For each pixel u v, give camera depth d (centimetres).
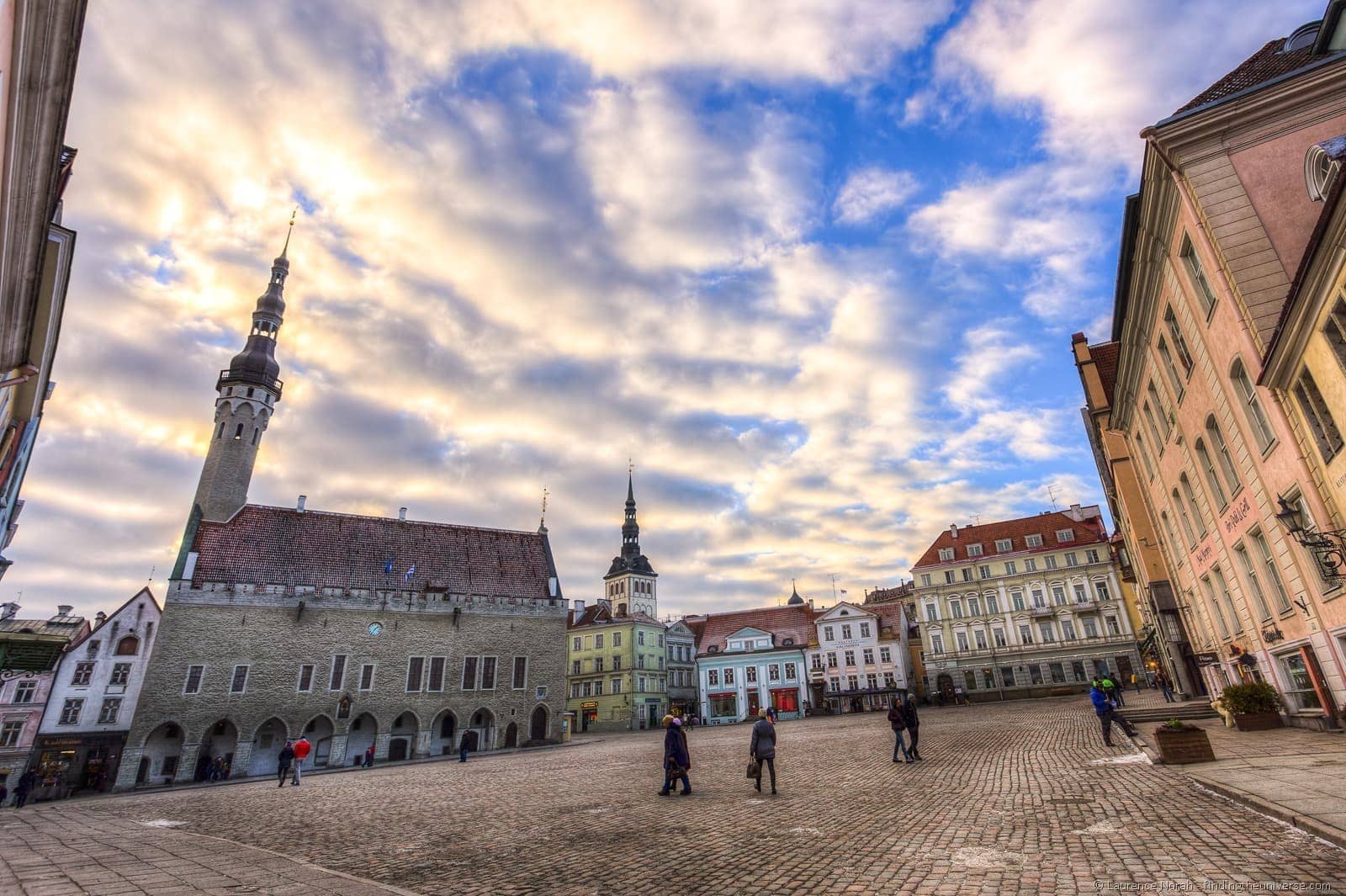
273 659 4453
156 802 2125
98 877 782
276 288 6488
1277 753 1187
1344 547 1208
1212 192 1474
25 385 1753
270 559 4894
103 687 5191
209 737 4238
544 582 5900
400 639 4912
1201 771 1107
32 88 565
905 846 843
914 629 8056
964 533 7375
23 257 779
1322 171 1380
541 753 3978
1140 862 666
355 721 4638
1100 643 6194
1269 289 1373
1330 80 1420
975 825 931
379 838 1171
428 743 4756
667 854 895
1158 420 2209
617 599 11906
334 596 4788
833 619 7400
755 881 732
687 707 8256
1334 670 1354
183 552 4603
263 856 980
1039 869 684
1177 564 2542
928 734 2714
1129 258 1934
